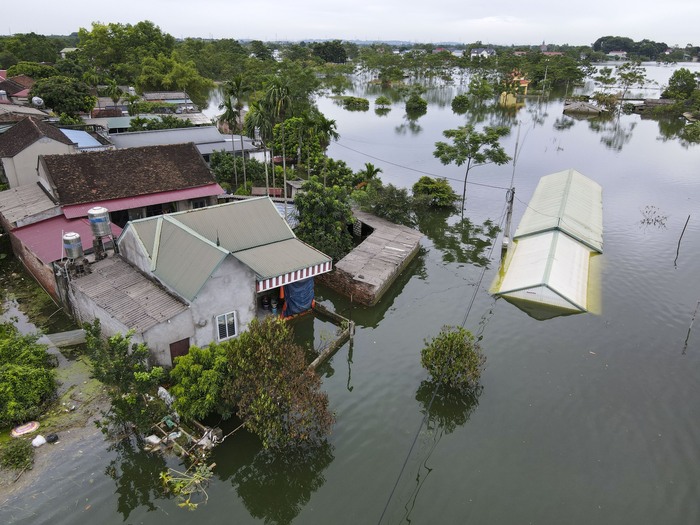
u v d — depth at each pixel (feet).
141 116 266.57
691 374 93.66
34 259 115.44
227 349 76.79
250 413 73.87
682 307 116.88
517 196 201.05
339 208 132.36
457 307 117.60
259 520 64.59
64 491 66.18
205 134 219.41
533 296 118.42
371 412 83.46
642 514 65.36
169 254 93.50
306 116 204.64
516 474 71.56
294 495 68.08
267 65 510.99
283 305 107.55
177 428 75.00
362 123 362.74
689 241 155.22
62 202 127.44
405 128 345.72
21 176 150.61
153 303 86.69
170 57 438.81
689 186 214.69
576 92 556.10
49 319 104.17
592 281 128.16
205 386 73.72
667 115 406.00
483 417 82.48
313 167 206.49
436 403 85.61
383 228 149.28
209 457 72.33
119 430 74.79
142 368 72.59
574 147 291.58
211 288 86.53
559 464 73.31
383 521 64.23
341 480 70.49
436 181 191.42
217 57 541.34
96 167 138.41
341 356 98.68
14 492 65.36
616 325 109.40
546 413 83.41
